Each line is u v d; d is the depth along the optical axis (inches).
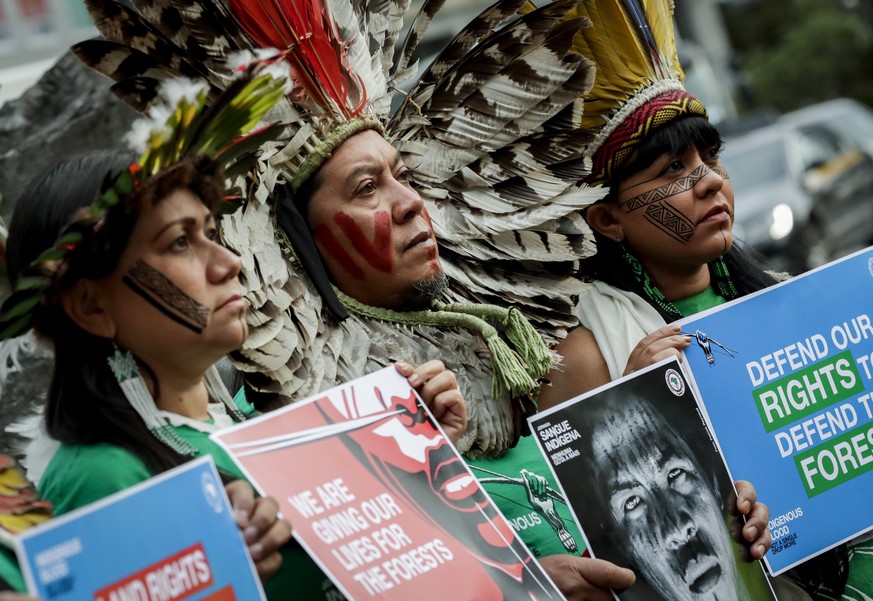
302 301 117.5
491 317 125.3
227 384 129.1
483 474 123.4
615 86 139.4
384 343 121.6
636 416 109.0
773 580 131.6
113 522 78.1
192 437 96.1
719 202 138.5
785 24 969.5
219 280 94.5
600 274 142.3
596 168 140.6
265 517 85.4
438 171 131.6
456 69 132.6
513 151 134.0
